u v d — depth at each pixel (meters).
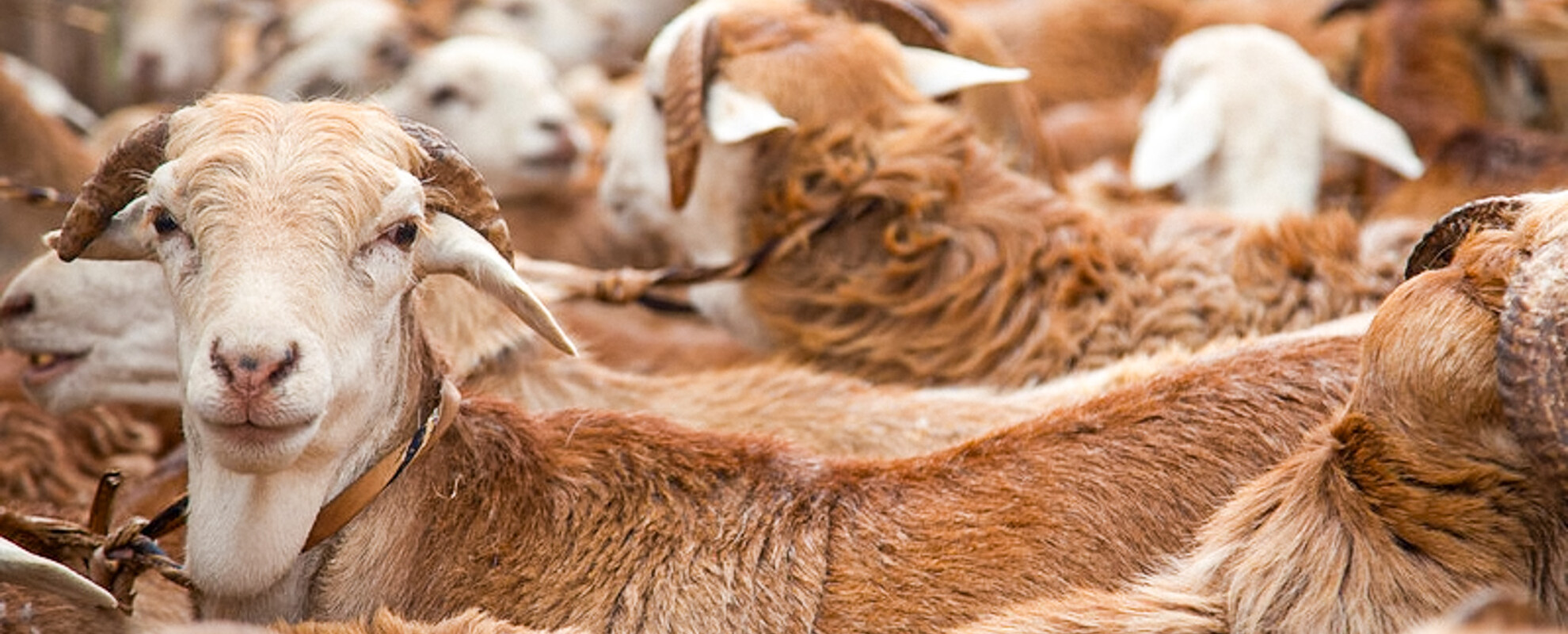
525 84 16.48
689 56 11.58
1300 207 14.83
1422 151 16.28
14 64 18.97
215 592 7.91
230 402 7.05
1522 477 6.78
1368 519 6.87
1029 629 7.17
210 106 7.72
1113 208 14.35
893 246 11.66
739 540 8.12
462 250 7.79
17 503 9.95
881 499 8.22
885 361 11.59
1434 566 6.79
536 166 16.20
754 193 11.86
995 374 11.40
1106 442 8.23
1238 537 7.15
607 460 8.39
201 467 7.91
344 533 8.12
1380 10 17.59
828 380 10.68
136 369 10.32
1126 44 19.53
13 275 13.14
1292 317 11.38
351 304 7.47
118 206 7.85
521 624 8.00
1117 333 11.38
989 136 13.80
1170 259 11.62
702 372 11.38
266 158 7.45
